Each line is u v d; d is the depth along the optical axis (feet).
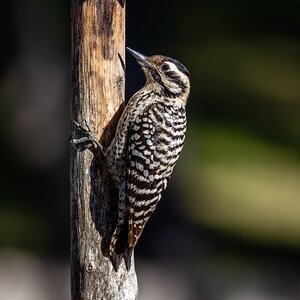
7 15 61.31
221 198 74.28
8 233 59.88
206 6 87.92
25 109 61.82
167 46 82.07
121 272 27.86
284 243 70.69
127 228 27.66
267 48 91.04
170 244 61.67
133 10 65.26
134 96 28.25
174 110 28.12
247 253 68.54
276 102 87.56
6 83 62.13
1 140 62.34
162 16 78.84
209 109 85.51
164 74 28.37
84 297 27.91
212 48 87.40
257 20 90.68
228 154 80.59
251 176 79.20
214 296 64.90
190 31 85.30
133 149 27.27
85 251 27.81
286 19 91.91
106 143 27.58
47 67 61.72
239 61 88.58
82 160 27.61
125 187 27.45
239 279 66.13
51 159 61.16
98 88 27.30
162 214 61.26
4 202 60.75
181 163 69.46
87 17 26.94
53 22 62.28
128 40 65.46
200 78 85.87
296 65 92.27
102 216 27.73
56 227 60.44
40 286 59.41
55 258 59.98
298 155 82.58
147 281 60.08
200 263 64.54
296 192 77.56
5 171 61.57
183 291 61.77
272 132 85.05
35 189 61.72
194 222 65.98
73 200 27.89
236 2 89.40
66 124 61.31
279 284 67.62
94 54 27.14
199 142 81.56
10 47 61.77
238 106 86.28
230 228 70.33
